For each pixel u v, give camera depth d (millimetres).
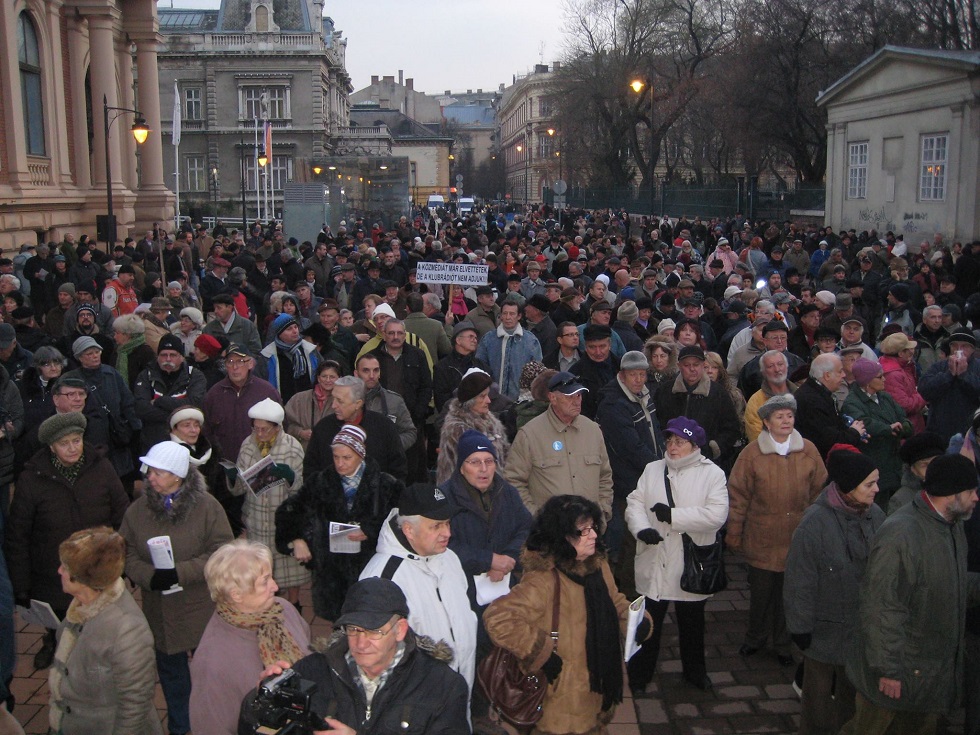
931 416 8258
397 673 3459
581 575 4309
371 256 18844
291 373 9555
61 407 6762
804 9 35875
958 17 33625
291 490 6383
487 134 162125
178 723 5414
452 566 4535
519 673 4215
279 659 3854
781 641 6453
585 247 23703
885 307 15023
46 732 5605
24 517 5785
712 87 40719
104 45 28047
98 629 4145
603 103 51062
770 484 6250
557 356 9375
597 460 6273
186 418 6309
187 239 24719
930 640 4691
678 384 7527
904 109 28078
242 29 65250
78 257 21297
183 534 5242
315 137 65312
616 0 49438
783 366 7512
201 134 64812
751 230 29656
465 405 6535
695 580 5848
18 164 22828
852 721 5047
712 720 5723
